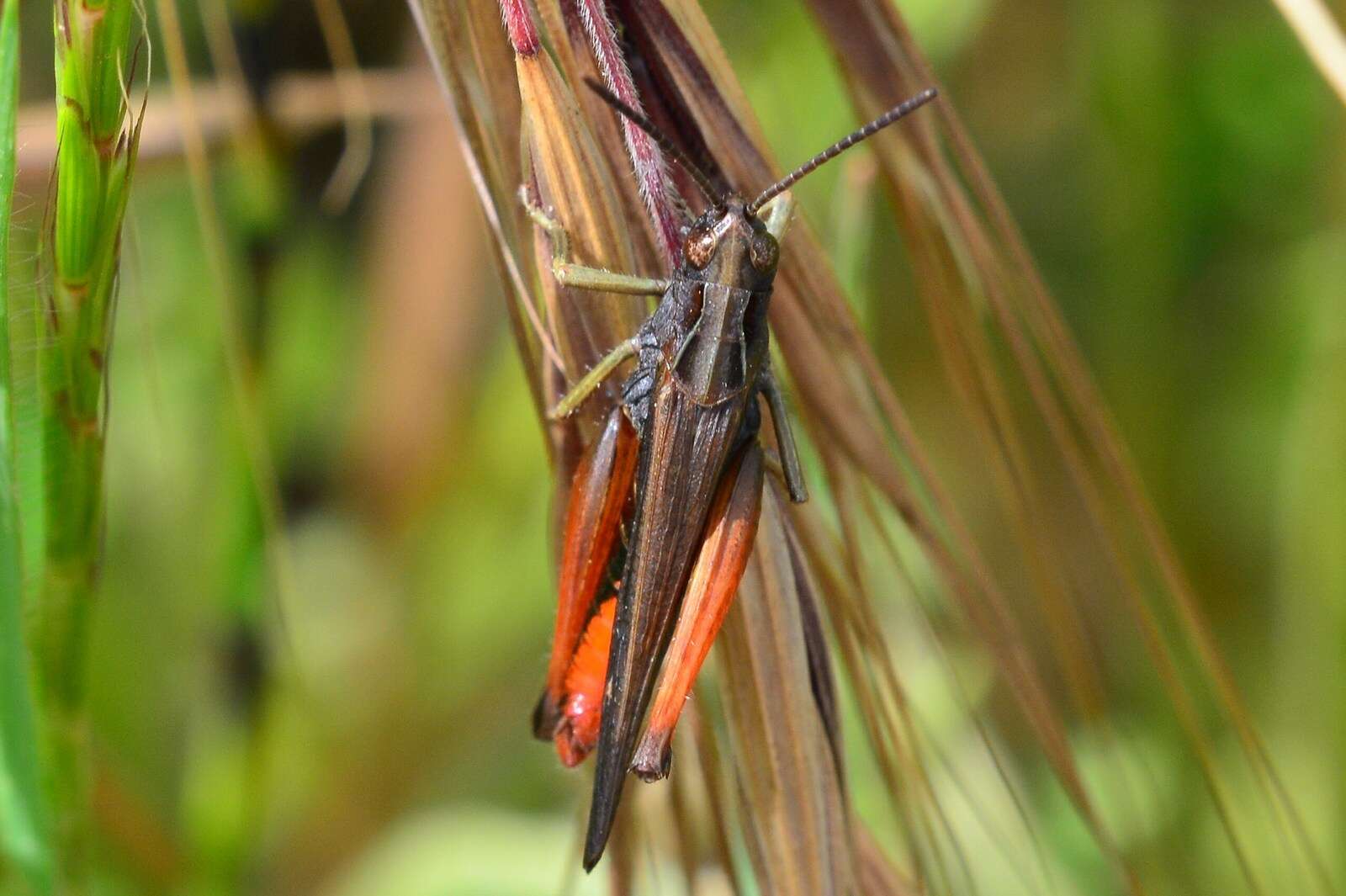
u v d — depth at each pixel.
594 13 0.13
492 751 0.16
